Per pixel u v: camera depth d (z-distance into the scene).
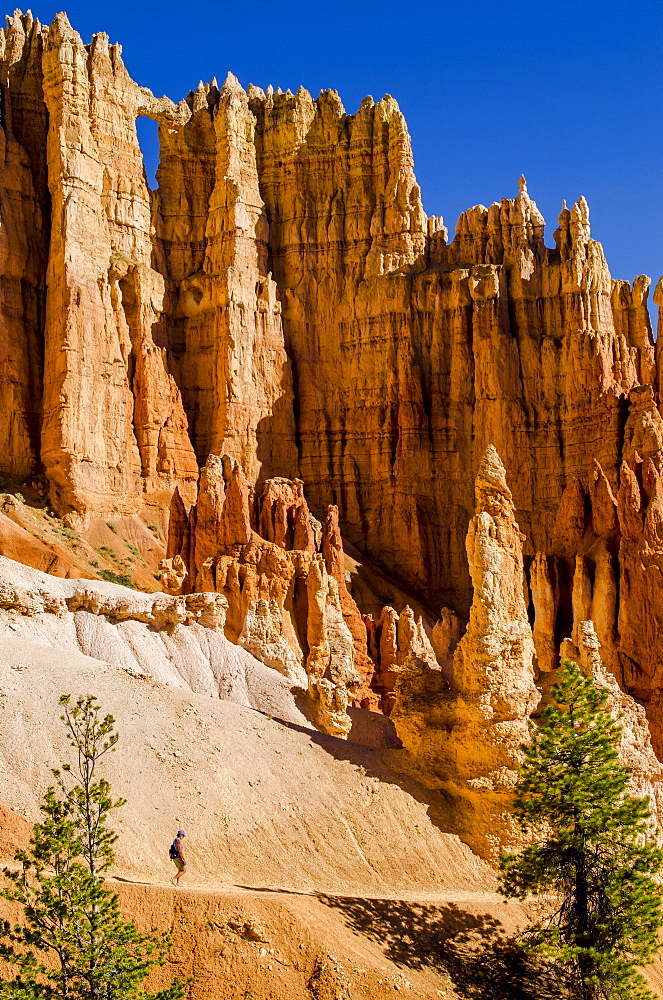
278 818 36.50
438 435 84.25
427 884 36.88
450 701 41.38
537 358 82.81
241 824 35.50
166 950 27.41
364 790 39.31
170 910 29.58
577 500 61.34
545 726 37.22
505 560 41.53
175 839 33.03
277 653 49.56
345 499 84.62
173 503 62.03
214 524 58.97
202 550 58.59
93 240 82.06
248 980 28.41
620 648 55.59
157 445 81.44
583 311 82.88
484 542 41.16
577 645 44.34
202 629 46.62
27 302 80.94
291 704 45.28
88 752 29.69
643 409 64.62
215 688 44.66
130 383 82.06
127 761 35.69
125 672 40.09
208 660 45.62
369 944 31.44
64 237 80.12
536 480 80.62
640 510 57.28
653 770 43.03
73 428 77.00
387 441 84.62
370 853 36.97
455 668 42.16
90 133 83.81
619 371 81.25
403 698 42.59
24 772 33.66
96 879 26.83
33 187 83.00
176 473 81.38
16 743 34.53
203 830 34.59
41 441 78.19
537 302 84.31
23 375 79.19
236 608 53.50
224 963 28.66
